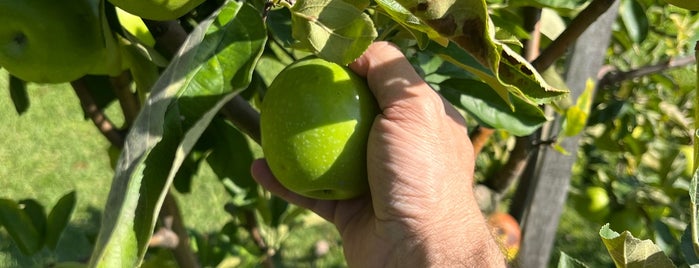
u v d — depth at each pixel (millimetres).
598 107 811
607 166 911
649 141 856
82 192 1373
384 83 347
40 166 1433
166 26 361
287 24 395
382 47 357
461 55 408
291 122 329
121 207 232
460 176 380
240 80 271
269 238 711
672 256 867
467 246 366
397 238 378
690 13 831
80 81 411
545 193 613
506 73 285
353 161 341
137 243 238
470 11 250
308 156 330
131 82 461
